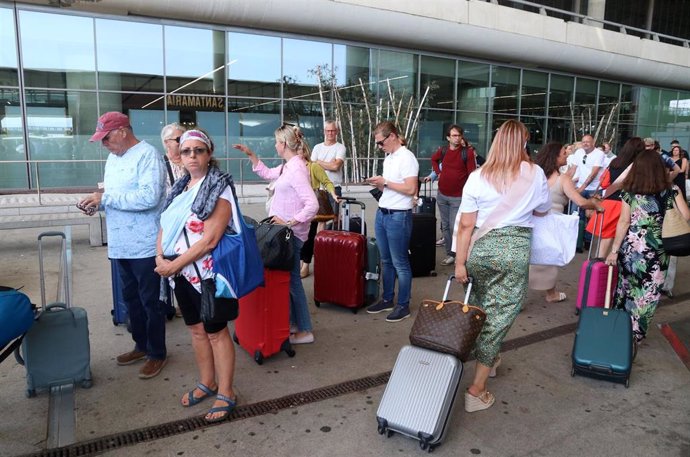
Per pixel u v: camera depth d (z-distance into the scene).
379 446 2.66
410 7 14.20
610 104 20.47
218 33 13.09
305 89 14.27
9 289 2.64
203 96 13.25
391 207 4.35
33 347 3.05
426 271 5.97
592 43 18.03
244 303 3.67
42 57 11.70
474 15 15.32
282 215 3.81
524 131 2.88
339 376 3.45
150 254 3.27
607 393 3.26
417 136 15.98
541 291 5.48
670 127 22.83
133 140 3.28
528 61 16.97
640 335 3.95
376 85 15.14
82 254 6.79
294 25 13.16
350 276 4.61
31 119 11.84
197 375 3.43
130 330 3.83
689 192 9.59
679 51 20.81
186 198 2.69
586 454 2.61
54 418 2.88
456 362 2.62
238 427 2.82
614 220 5.00
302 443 2.68
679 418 2.96
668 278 5.39
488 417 2.96
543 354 3.86
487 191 2.88
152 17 12.36
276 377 3.42
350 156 14.77
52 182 12.21
